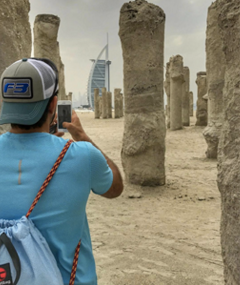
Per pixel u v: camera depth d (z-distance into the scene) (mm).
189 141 12523
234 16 1783
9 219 1123
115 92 29719
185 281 2891
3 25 3926
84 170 1198
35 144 1208
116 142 13016
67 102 1546
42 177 1148
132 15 5738
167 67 17375
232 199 1845
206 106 16609
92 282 1262
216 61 8320
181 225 4297
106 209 5035
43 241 1092
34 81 1160
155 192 5898
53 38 10531
